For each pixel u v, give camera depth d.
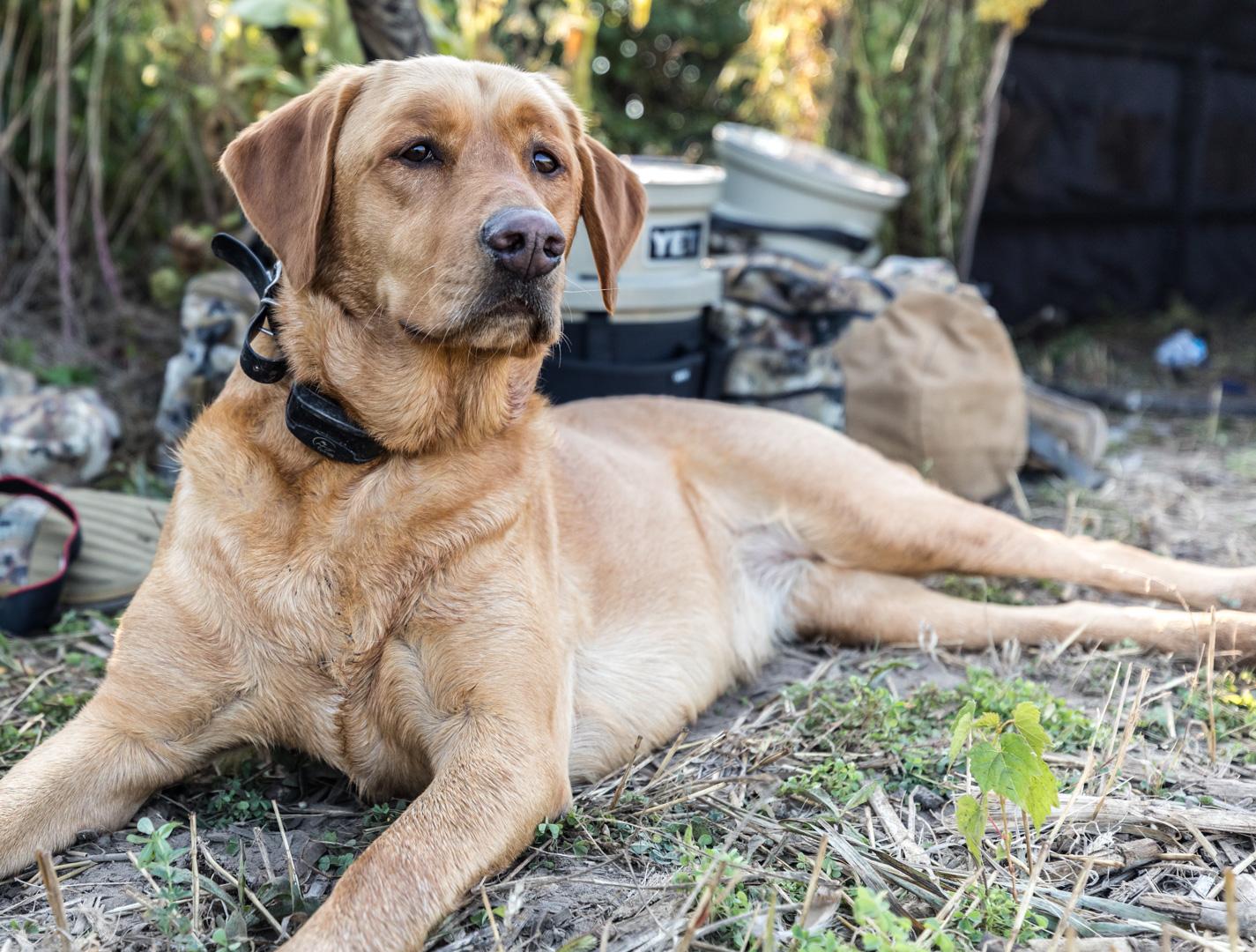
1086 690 3.06
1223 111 9.19
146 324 6.07
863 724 2.78
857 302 4.58
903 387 4.55
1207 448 5.89
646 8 5.28
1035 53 7.91
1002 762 1.99
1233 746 2.69
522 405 2.62
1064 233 8.67
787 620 3.59
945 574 3.65
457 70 2.47
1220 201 9.49
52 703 2.84
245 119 5.55
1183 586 3.33
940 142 6.28
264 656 2.35
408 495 2.38
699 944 1.93
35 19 6.02
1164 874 2.21
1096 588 3.44
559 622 2.63
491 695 2.32
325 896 2.14
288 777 2.64
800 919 1.89
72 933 2.02
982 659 3.31
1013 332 8.41
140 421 4.98
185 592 2.37
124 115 6.46
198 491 2.41
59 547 3.48
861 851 2.25
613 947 1.94
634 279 4.14
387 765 2.45
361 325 2.39
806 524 3.54
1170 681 3.06
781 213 5.38
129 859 2.27
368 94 2.42
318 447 2.35
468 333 2.27
